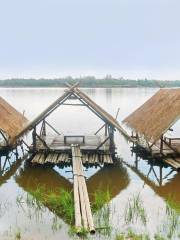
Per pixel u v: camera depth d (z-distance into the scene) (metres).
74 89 23.52
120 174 21.31
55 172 21.55
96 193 17.42
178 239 12.17
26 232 12.61
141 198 16.94
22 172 21.75
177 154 22.62
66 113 56.59
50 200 15.53
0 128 22.80
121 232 12.62
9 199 16.48
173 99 23.86
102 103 75.38
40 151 23.88
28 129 23.25
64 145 25.00
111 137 23.77
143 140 25.98
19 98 97.69
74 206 14.05
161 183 19.62
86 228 12.27
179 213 14.26
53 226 13.02
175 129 38.28
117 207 15.39
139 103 75.50
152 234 12.60
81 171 18.81
